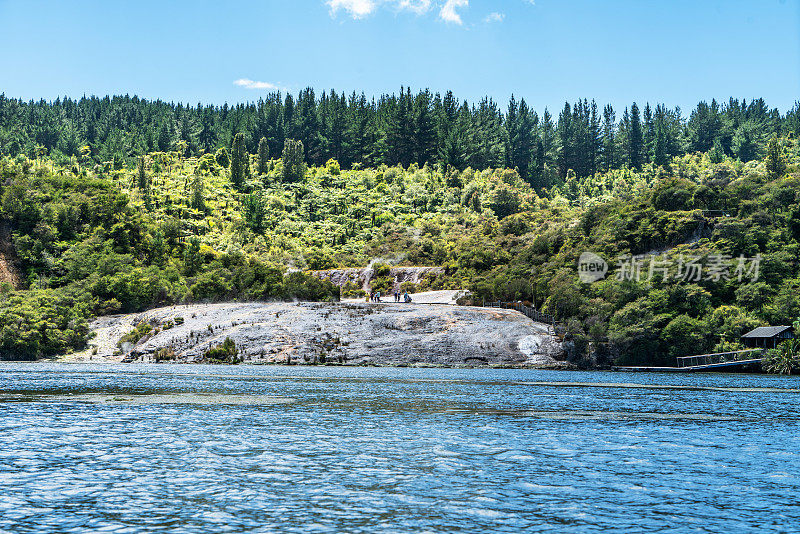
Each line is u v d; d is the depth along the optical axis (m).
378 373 78.94
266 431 35.88
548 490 24.41
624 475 26.70
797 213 117.12
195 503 22.31
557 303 106.75
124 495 23.11
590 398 55.06
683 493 24.11
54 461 27.70
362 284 148.88
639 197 138.62
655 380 78.00
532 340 98.62
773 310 99.06
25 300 104.62
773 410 48.38
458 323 100.75
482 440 34.00
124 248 139.50
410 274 148.88
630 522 20.89
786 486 25.22
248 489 24.08
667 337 97.06
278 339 95.94
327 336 97.12
